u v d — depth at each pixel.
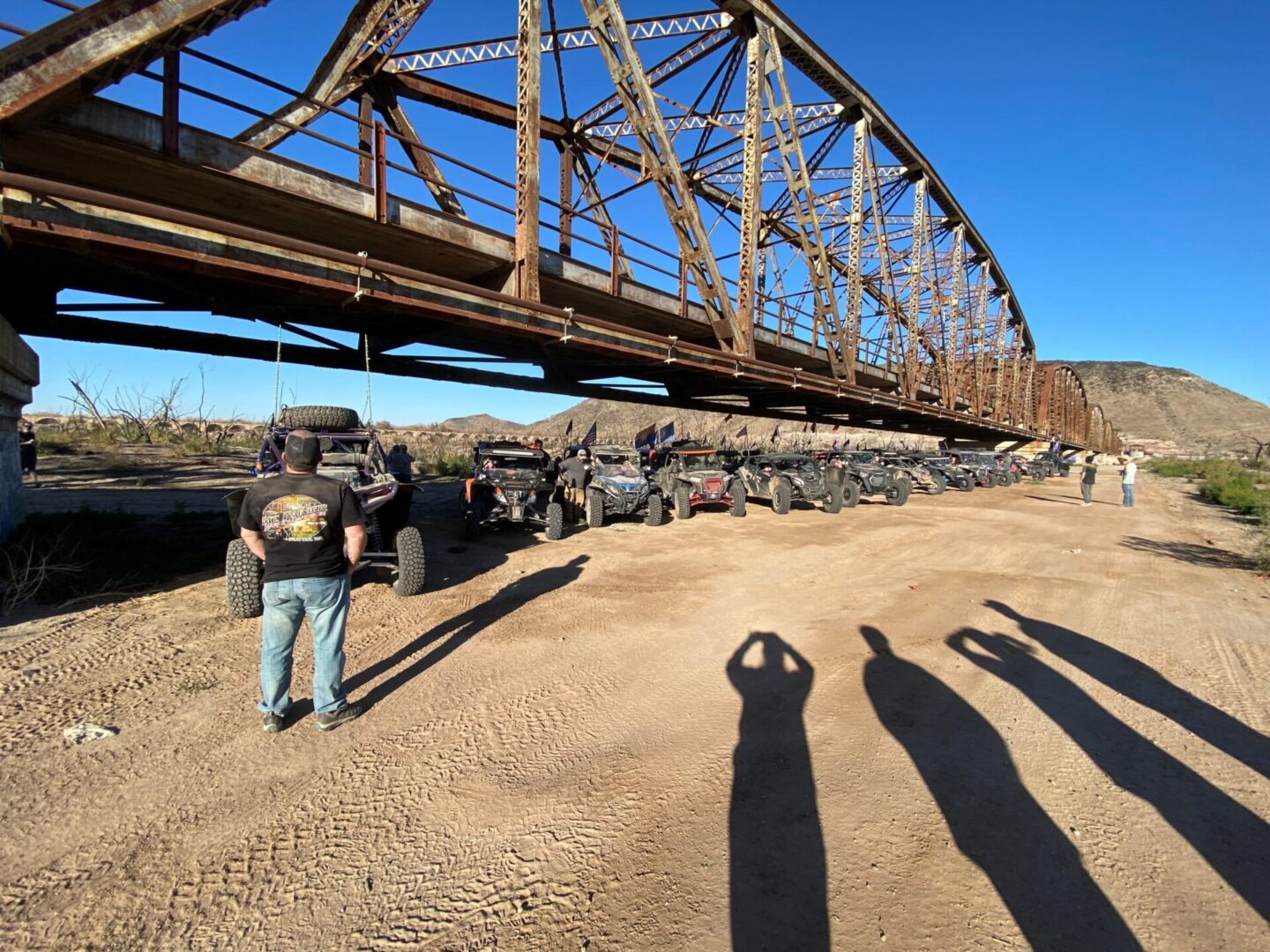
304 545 3.15
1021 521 12.99
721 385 13.72
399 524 6.87
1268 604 6.40
